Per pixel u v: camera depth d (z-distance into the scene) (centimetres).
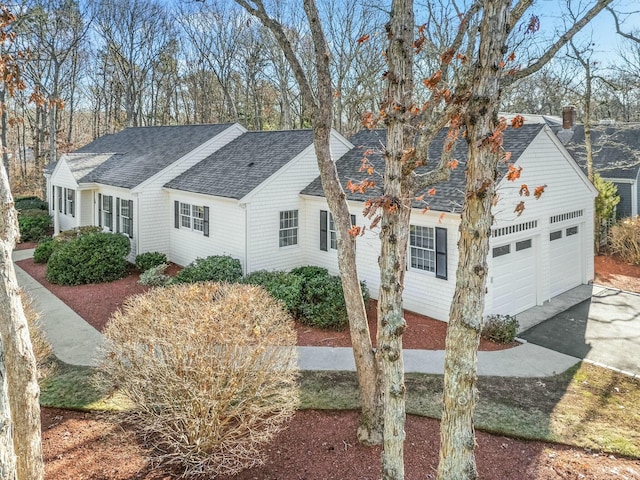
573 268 1391
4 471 298
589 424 668
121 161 1955
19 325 442
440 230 1073
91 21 2992
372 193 1230
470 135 337
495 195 342
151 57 3681
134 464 570
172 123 4125
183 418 557
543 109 2892
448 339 355
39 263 1678
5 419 304
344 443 617
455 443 351
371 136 1659
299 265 1470
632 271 1571
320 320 1047
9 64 749
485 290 349
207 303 617
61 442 614
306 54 2880
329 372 834
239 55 3472
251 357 579
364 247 1257
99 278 1437
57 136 3144
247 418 633
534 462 581
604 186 1828
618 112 2986
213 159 1712
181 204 1609
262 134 1745
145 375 578
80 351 930
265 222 1379
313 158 1482
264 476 551
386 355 438
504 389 773
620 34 1134
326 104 618
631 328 1063
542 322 1107
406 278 1173
